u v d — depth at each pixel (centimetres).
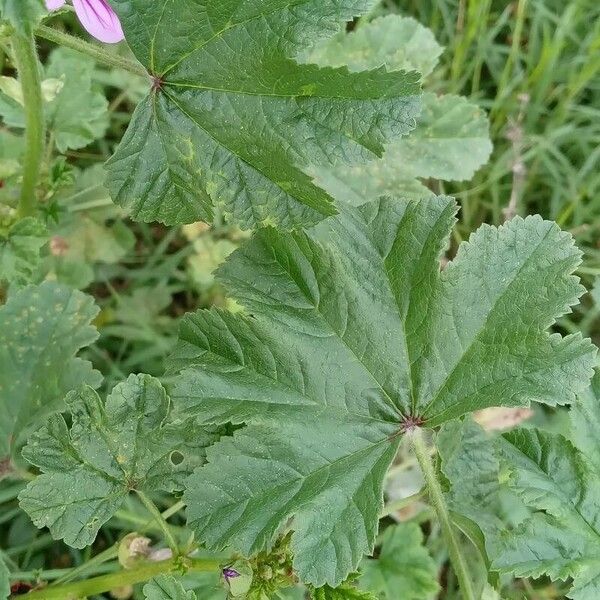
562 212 30
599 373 16
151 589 15
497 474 19
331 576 14
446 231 15
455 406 15
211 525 14
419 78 14
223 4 13
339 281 15
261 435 15
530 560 15
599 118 30
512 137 27
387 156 23
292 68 14
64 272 24
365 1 14
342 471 15
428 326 15
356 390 15
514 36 27
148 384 15
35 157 19
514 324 15
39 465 15
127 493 15
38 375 19
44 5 12
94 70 26
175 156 15
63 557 23
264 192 15
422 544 26
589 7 30
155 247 27
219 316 15
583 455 16
